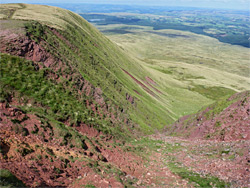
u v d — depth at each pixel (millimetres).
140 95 72312
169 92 120125
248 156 23125
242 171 20750
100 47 79000
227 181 19625
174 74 174750
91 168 19469
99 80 49406
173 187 19609
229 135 32562
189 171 23734
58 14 72250
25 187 13016
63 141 21688
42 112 24422
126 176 21281
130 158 27844
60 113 27219
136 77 92875
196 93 132875
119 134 35938
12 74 25547
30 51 32438
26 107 23266
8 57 27016
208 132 38250
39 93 26891
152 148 35344
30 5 81938
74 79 36656
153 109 68438
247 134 30312
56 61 35594
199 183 20047
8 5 73125
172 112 83562
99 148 25984
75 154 20828
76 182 16844
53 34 48719
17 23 38656
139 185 19797
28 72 27812
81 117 29656
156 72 150000
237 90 147375
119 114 43438
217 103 45250
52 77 31484
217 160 25172
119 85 59750
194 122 47812
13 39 31203
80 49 56062
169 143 37875
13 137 17531
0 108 19422
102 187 16922
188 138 41500
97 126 31578
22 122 20078
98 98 40625
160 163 28250
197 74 179500
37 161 16750
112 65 73188
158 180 21906
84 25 90875
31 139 18859
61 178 16578
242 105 36031
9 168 14000
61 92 30672
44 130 21234
